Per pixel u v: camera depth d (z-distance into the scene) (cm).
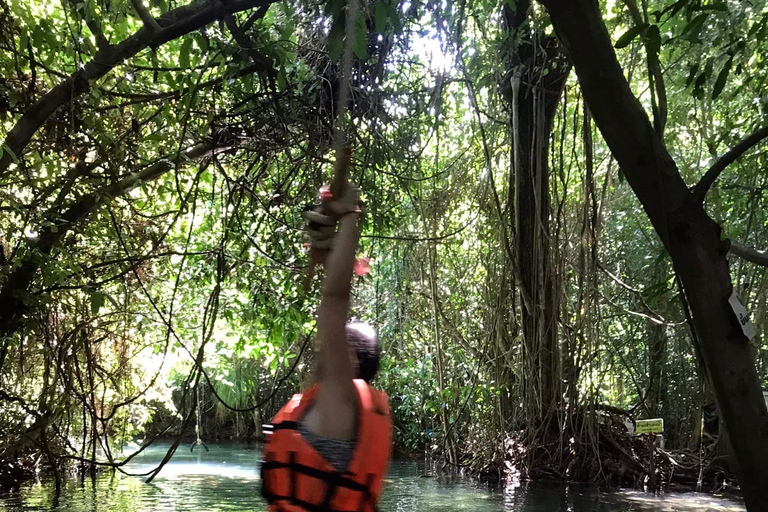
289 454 152
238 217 726
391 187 828
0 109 558
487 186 872
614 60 277
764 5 602
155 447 1392
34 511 659
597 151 1008
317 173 713
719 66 707
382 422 158
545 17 643
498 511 662
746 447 260
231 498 739
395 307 1097
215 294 681
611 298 1052
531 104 855
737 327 262
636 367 1113
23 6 545
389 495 754
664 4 688
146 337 978
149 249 830
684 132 977
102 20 569
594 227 806
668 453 901
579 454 853
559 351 848
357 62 661
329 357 157
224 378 1488
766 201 808
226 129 675
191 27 467
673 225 268
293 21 636
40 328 725
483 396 927
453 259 1040
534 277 842
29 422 864
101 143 625
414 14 621
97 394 978
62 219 621
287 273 807
